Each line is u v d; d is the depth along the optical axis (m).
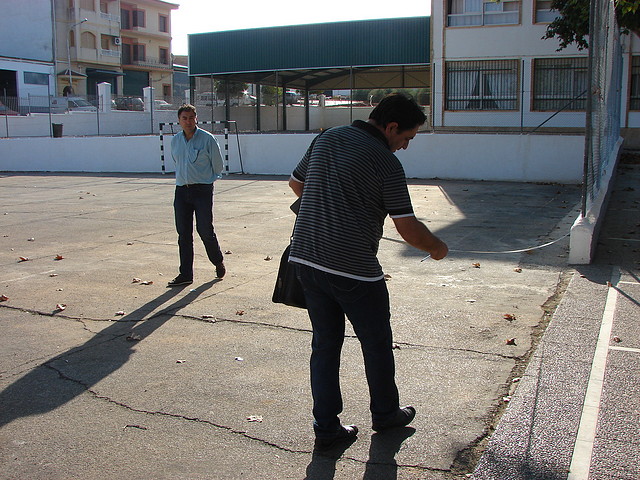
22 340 5.23
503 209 12.73
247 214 12.23
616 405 3.81
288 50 34.50
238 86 53.53
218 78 39.84
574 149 18.00
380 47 32.16
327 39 33.38
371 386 3.53
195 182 6.73
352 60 32.91
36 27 51.06
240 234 10.02
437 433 3.60
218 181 19.23
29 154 25.81
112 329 5.49
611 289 6.32
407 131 3.31
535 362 4.49
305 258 3.26
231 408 3.96
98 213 12.74
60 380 4.42
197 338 5.23
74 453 3.45
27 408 3.99
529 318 5.59
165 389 4.25
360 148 3.19
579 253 7.48
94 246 9.20
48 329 5.50
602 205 9.52
